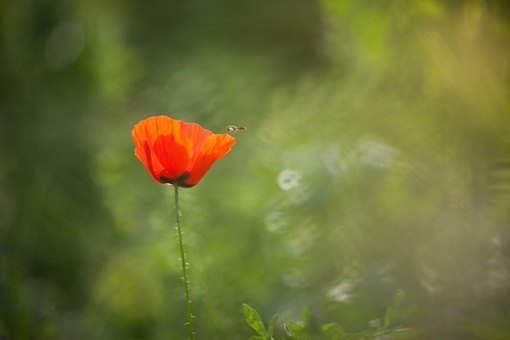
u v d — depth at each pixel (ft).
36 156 7.75
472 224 5.33
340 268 5.73
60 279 7.07
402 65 5.83
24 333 6.34
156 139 4.89
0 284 6.53
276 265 5.85
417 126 5.72
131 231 6.92
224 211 6.30
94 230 7.14
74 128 8.00
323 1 6.15
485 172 5.46
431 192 5.57
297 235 5.92
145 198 6.92
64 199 7.46
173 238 5.80
